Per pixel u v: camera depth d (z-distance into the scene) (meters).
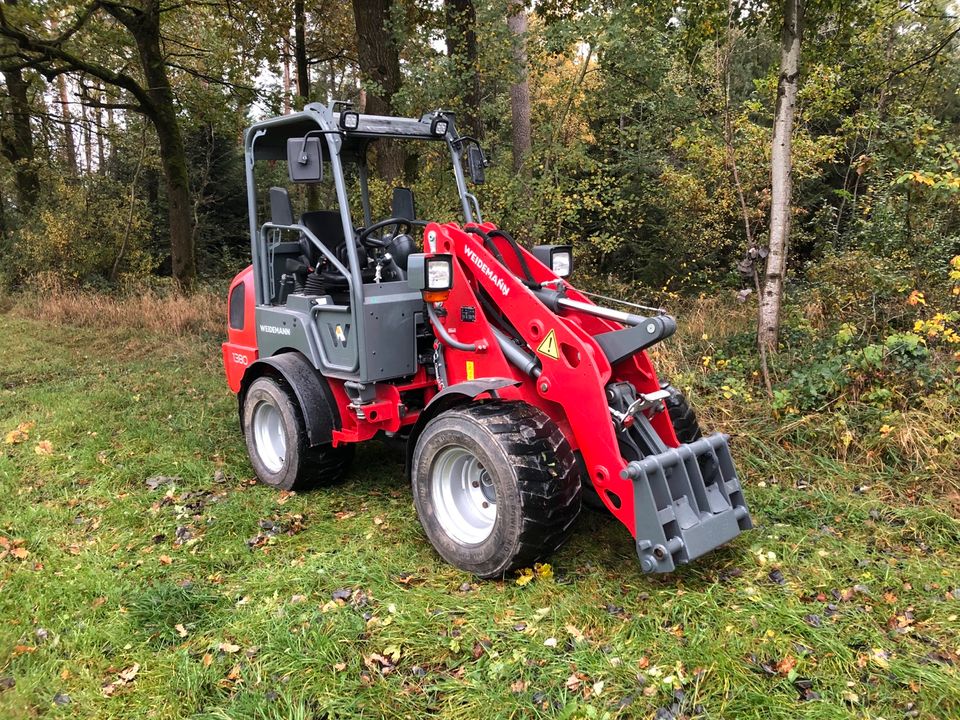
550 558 3.52
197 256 20.30
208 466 5.10
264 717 2.53
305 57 15.82
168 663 2.87
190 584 3.46
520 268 4.00
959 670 2.61
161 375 7.97
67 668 2.87
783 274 6.02
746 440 4.88
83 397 6.96
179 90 15.09
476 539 3.48
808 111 8.25
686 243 11.59
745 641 2.78
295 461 4.46
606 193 9.88
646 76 8.32
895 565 3.37
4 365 8.81
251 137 4.74
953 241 7.09
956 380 4.81
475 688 2.62
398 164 9.49
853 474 4.37
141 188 18.44
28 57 12.16
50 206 16.38
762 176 9.52
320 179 3.89
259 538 3.98
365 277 4.43
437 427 3.50
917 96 8.50
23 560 3.76
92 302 12.48
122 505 4.41
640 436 3.40
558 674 2.67
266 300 4.93
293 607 3.20
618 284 10.42
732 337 6.78
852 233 9.11
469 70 8.10
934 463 4.24
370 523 4.11
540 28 7.68
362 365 4.01
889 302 6.43
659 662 2.71
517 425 3.27
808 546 3.56
